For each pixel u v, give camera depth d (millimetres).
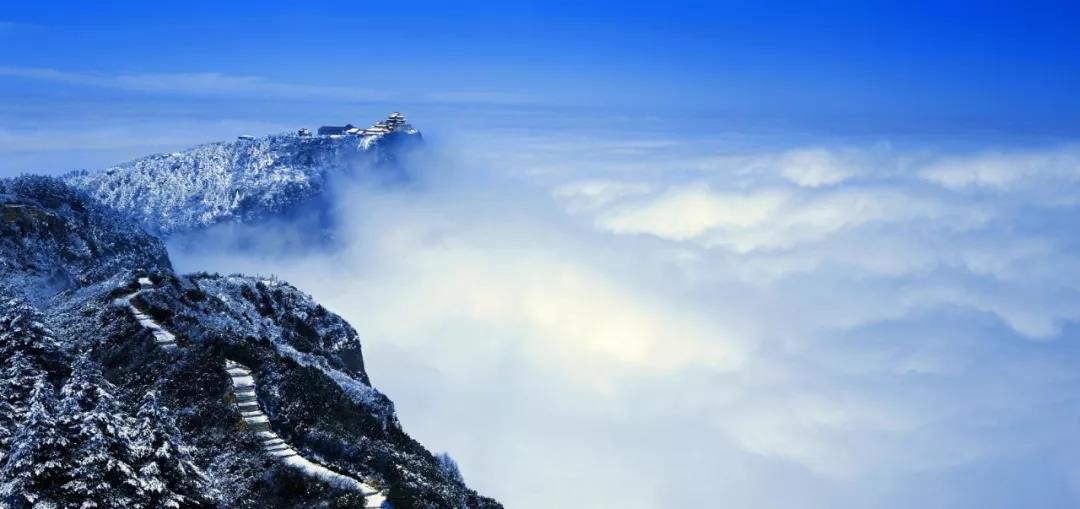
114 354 53531
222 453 44344
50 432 29078
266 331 72312
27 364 38094
